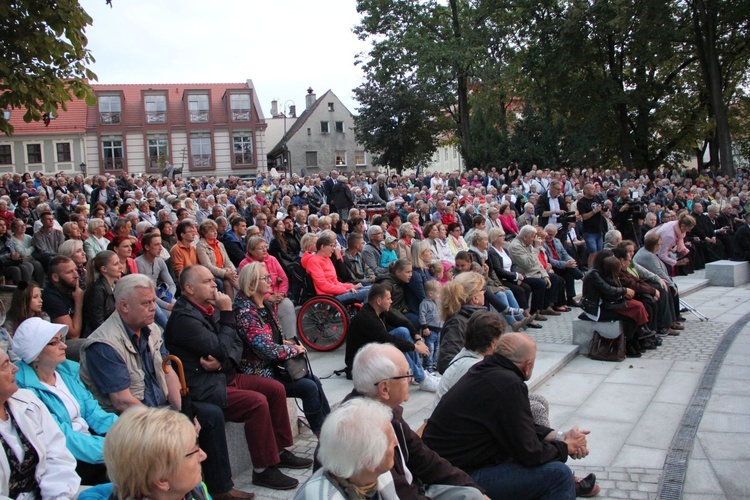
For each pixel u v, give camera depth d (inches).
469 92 1649.9
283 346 201.0
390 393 132.3
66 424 145.9
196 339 175.6
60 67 340.8
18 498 124.6
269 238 460.1
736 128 1651.1
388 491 110.6
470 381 147.9
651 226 578.6
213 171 1939.0
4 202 486.3
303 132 2165.4
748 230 568.7
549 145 1259.8
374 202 735.1
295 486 184.9
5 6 301.7
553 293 428.8
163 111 1877.5
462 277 233.8
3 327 185.0
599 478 188.4
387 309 252.7
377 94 1720.0
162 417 96.3
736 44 1311.5
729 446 206.1
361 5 1418.6
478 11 1370.6
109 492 116.3
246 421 182.7
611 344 321.4
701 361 312.7
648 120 1450.5
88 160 1803.6
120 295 165.2
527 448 140.9
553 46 1363.2
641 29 1227.2
